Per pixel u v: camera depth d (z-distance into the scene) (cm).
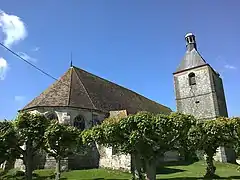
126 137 2012
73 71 3928
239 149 2455
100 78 4375
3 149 2225
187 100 4825
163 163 3850
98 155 3306
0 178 2788
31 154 2359
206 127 2292
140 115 1991
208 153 2534
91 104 3538
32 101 3541
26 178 2292
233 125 2336
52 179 2625
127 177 2644
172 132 1955
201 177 2558
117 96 4278
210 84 4666
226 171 3253
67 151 2583
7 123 2308
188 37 5225
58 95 3453
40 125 2344
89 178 2614
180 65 5119
